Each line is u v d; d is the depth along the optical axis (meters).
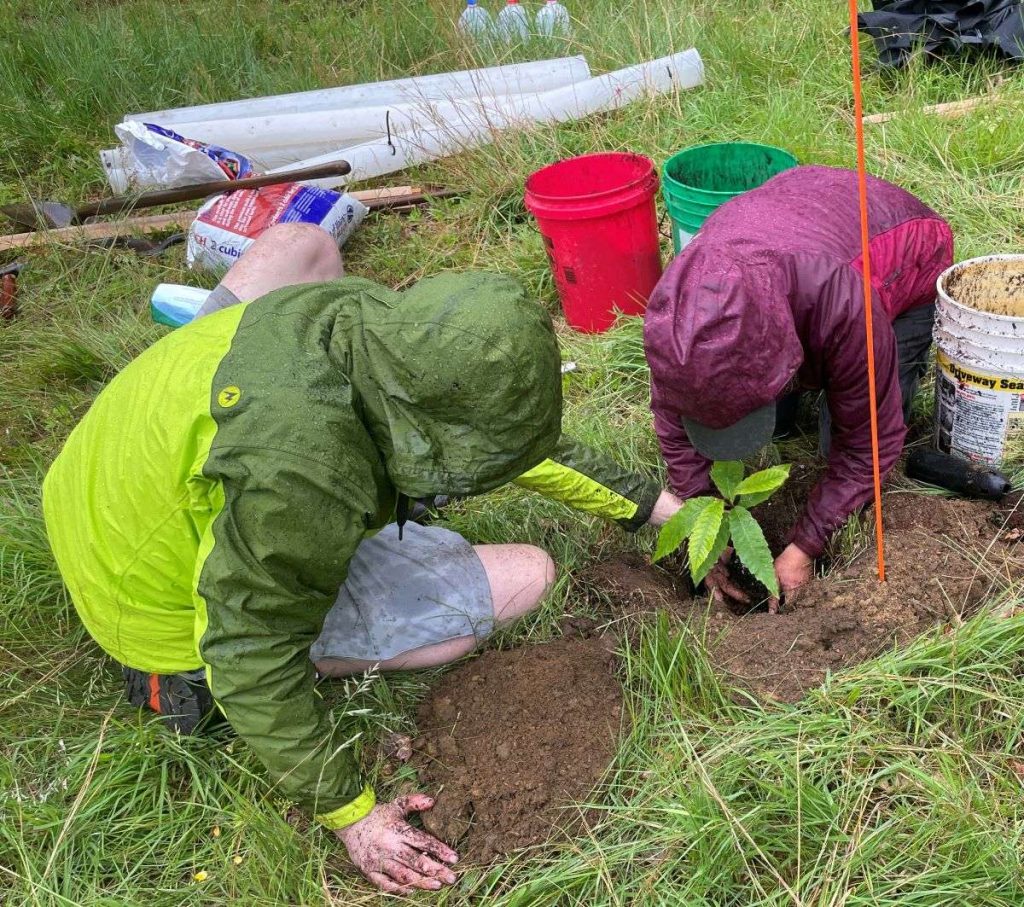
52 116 6.23
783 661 2.57
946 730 2.39
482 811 2.39
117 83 6.52
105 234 5.17
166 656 2.43
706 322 2.19
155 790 2.54
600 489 2.76
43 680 2.81
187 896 2.33
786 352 2.28
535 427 1.85
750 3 6.30
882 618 2.62
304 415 1.89
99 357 4.32
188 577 2.25
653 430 3.49
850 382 2.56
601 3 6.48
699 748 2.41
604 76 5.57
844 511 2.74
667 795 2.32
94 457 2.24
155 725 2.63
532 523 3.18
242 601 1.99
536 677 2.62
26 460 3.79
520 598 2.80
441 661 2.77
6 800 2.47
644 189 4.00
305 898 2.27
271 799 2.50
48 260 5.00
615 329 4.08
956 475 2.98
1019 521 2.86
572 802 2.38
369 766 2.55
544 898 2.19
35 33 6.93
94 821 2.46
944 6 5.31
